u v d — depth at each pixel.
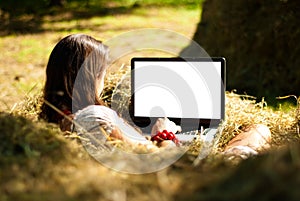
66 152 1.96
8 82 6.94
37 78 7.27
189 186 1.55
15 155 1.88
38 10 13.82
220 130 3.32
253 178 1.47
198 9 13.88
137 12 13.35
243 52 6.60
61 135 2.19
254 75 6.35
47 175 1.68
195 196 1.46
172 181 1.63
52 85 2.81
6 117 2.19
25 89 6.46
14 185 1.57
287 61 6.18
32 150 1.92
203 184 1.54
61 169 1.75
